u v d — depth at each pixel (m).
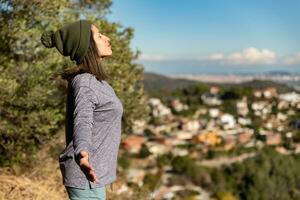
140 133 117.12
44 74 5.82
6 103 5.74
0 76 5.64
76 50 2.52
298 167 63.00
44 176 6.31
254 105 169.50
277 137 112.31
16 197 5.30
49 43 2.61
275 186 60.72
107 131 2.53
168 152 97.62
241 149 101.38
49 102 6.40
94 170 2.50
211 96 195.88
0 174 5.88
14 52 6.05
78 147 2.32
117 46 7.17
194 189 66.19
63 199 5.85
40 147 6.53
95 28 2.60
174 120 152.50
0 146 6.07
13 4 5.86
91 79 2.50
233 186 63.34
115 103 2.54
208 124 146.75
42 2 5.95
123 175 8.72
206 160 93.19
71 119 2.52
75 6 7.38
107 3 7.55
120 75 7.32
